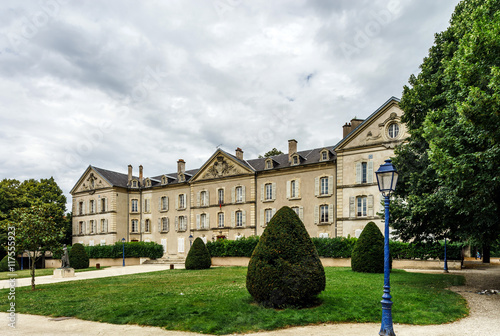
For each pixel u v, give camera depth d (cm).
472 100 1088
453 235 1669
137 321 1032
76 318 1121
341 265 2733
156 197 4828
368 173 3152
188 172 4909
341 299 1189
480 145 1184
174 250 4562
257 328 934
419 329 923
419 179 1622
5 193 4694
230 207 4134
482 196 1198
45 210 1834
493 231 1441
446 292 1365
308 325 972
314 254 1146
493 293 1397
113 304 1245
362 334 878
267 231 1169
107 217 4809
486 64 1146
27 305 1329
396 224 1741
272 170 3888
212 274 2255
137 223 4950
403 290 1373
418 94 1748
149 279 2088
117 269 3269
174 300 1258
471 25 1336
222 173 4241
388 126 3078
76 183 5262
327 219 3512
